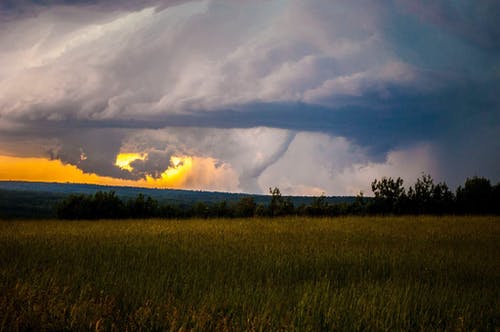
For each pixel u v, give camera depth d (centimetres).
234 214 4650
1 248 1524
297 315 775
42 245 1620
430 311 865
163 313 761
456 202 3984
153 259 1363
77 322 718
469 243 1927
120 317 753
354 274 1207
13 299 792
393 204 4041
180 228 2436
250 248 1625
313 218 3362
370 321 763
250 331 699
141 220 3228
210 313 770
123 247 1602
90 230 2312
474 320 812
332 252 1562
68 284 950
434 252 1622
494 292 1034
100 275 1070
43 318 721
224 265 1262
